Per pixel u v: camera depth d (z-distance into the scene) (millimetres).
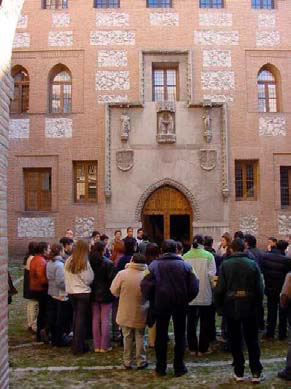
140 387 7293
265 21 24250
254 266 7242
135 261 8391
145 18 24031
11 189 23297
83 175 23734
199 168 23234
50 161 23438
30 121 23578
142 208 23188
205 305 8914
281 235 23078
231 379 7555
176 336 7762
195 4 24172
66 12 24094
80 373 8031
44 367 8375
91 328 10352
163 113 23328
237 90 23766
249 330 7352
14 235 23094
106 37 23969
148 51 23688
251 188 23625
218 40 24031
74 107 23641
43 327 10164
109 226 22891
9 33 6582
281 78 24016
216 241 22812
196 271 8984
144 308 8234
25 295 10734
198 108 23547
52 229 23078
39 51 23906
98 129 23484
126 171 23172
